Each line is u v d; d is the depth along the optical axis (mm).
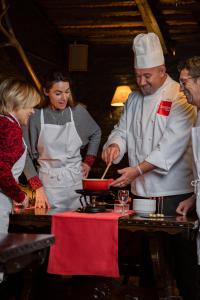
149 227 3002
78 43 9289
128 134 3938
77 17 8438
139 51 3723
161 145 3635
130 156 3912
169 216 3309
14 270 2156
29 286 3258
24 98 3266
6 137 3135
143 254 3748
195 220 3080
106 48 9281
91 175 9000
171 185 3697
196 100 3217
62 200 4195
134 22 8406
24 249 2166
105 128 9258
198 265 3311
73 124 4207
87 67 9266
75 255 3080
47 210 3508
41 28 8203
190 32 8664
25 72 7328
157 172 3658
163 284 3123
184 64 3229
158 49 3734
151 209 3400
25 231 3568
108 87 9273
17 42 6684
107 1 7898
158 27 7996
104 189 3389
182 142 3645
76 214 3191
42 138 4148
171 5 7883
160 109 3734
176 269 3545
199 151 3217
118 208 3600
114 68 9258
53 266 3107
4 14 6598
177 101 3709
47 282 3559
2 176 3129
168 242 3492
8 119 3176
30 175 3811
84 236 3066
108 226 3031
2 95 3246
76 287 3527
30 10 7770
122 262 3785
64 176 4195
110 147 3832
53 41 8727
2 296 3514
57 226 3119
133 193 3861
